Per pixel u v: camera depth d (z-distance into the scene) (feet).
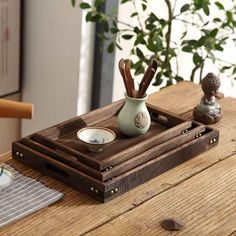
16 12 9.63
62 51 9.58
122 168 5.11
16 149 5.54
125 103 5.82
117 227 4.61
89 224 4.63
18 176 5.29
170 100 7.32
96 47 9.59
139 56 9.37
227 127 6.63
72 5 8.70
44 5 9.51
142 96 5.74
